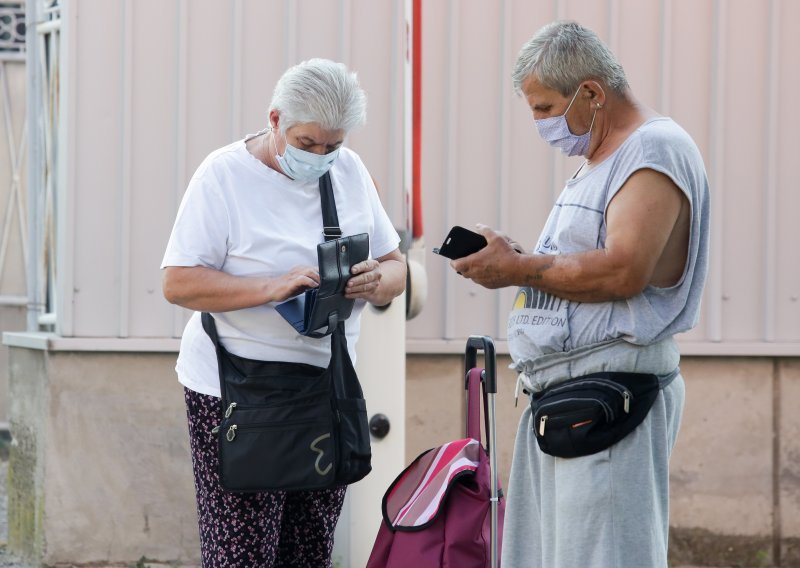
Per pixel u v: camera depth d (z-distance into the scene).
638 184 8.70
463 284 16.33
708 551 16.66
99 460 15.98
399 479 10.75
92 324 15.94
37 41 17.81
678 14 16.52
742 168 16.70
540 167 16.39
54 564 15.98
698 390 16.59
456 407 16.39
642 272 8.64
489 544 10.13
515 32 16.31
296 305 9.80
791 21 16.67
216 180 9.89
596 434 8.79
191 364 10.18
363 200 10.50
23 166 23.17
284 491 10.07
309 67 9.65
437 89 16.22
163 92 15.94
